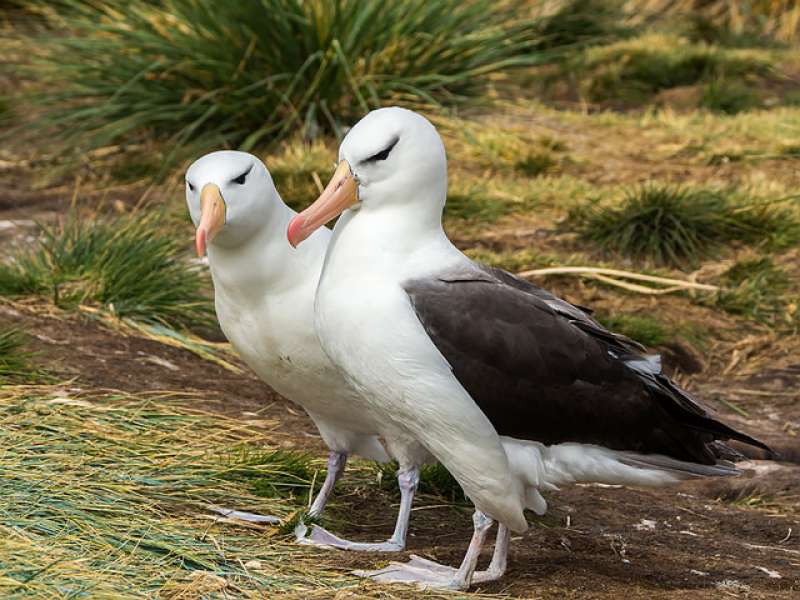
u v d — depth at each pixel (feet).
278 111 55.83
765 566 24.47
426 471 27.30
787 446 32.73
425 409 20.51
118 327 35.22
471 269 21.66
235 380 33.58
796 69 74.08
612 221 45.85
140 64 56.54
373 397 21.24
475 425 20.48
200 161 23.65
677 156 55.62
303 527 23.48
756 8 87.35
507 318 21.08
